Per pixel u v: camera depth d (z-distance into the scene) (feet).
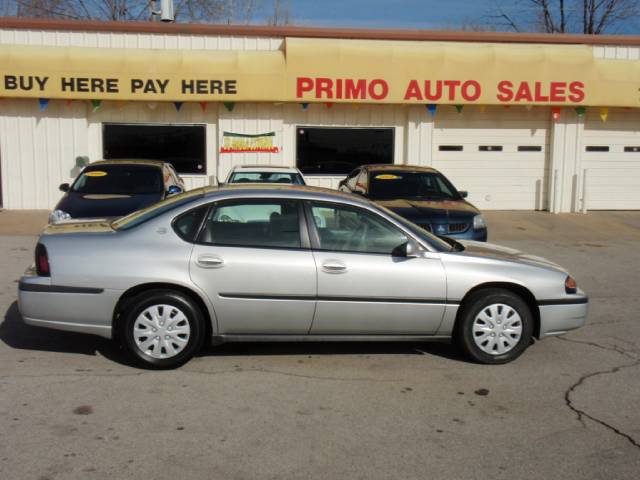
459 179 56.24
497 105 54.24
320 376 18.62
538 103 52.54
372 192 36.88
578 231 48.06
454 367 19.61
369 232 19.42
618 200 57.31
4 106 51.19
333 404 16.66
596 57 54.03
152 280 18.21
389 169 38.78
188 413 15.85
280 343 21.40
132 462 13.41
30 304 18.43
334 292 18.78
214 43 51.52
